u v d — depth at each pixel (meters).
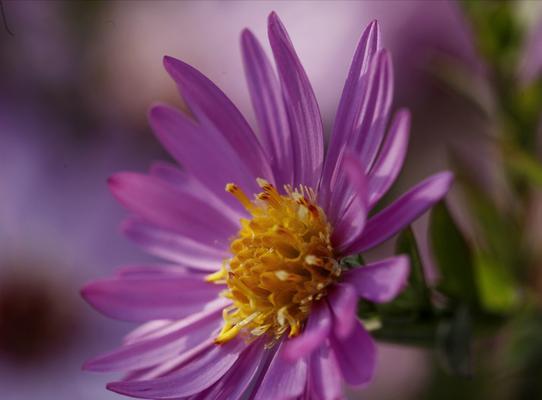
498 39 0.15
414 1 0.17
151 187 0.13
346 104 0.12
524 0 0.15
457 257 0.13
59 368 0.17
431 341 0.13
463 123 0.17
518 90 0.15
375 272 0.12
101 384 0.17
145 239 0.13
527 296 0.14
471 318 0.13
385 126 0.12
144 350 0.13
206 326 0.13
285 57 0.12
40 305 0.17
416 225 0.16
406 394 0.16
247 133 0.13
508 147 0.14
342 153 0.12
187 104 0.13
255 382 0.12
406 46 0.17
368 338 0.11
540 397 0.15
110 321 0.17
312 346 0.11
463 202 0.15
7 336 0.17
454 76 0.16
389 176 0.12
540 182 0.14
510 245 0.14
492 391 0.15
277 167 0.13
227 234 0.13
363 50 0.12
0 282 0.17
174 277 0.13
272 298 0.13
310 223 0.13
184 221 0.13
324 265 0.12
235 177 0.13
